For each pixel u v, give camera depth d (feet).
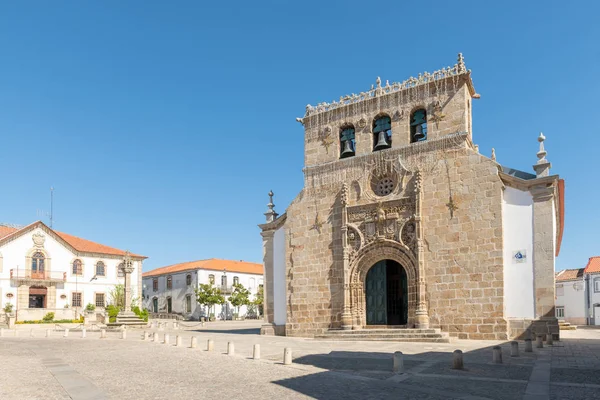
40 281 210.18
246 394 41.11
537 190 90.63
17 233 207.00
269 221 124.67
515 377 47.91
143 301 315.99
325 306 108.58
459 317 93.30
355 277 105.40
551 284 87.10
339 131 114.42
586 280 211.20
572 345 79.51
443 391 41.42
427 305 96.68
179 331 145.89
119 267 238.68
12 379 49.73
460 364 53.42
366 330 98.27
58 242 219.41
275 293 118.73
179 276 295.07
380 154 106.83
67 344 95.35
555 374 49.19
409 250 99.35
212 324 221.87
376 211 104.42
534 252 89.45
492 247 92.17
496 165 93.91
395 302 107.86
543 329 86.69
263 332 117.80
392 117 107.34
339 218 109.91
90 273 227.81
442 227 97.45
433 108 102.68
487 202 93.76
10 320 171.22
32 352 78.64
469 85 103.19
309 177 115.75
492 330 90.02
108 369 56.85
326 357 66.39
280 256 119.55
